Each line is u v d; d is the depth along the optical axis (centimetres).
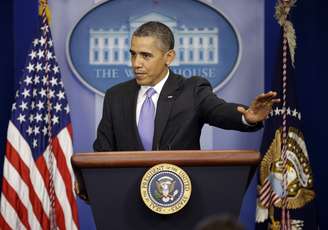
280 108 1309
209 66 1387
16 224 1284
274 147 1303
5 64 1416
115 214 605
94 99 1389
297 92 1410
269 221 1298
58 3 1384
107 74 1390
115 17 1390
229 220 323
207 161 599
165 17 1390
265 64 1388
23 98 1301
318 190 1423
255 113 650
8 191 1284
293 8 1420
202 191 603
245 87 1390
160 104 772
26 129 1298
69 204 1291
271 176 1301
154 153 599
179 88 788
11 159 1291
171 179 590
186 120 764
